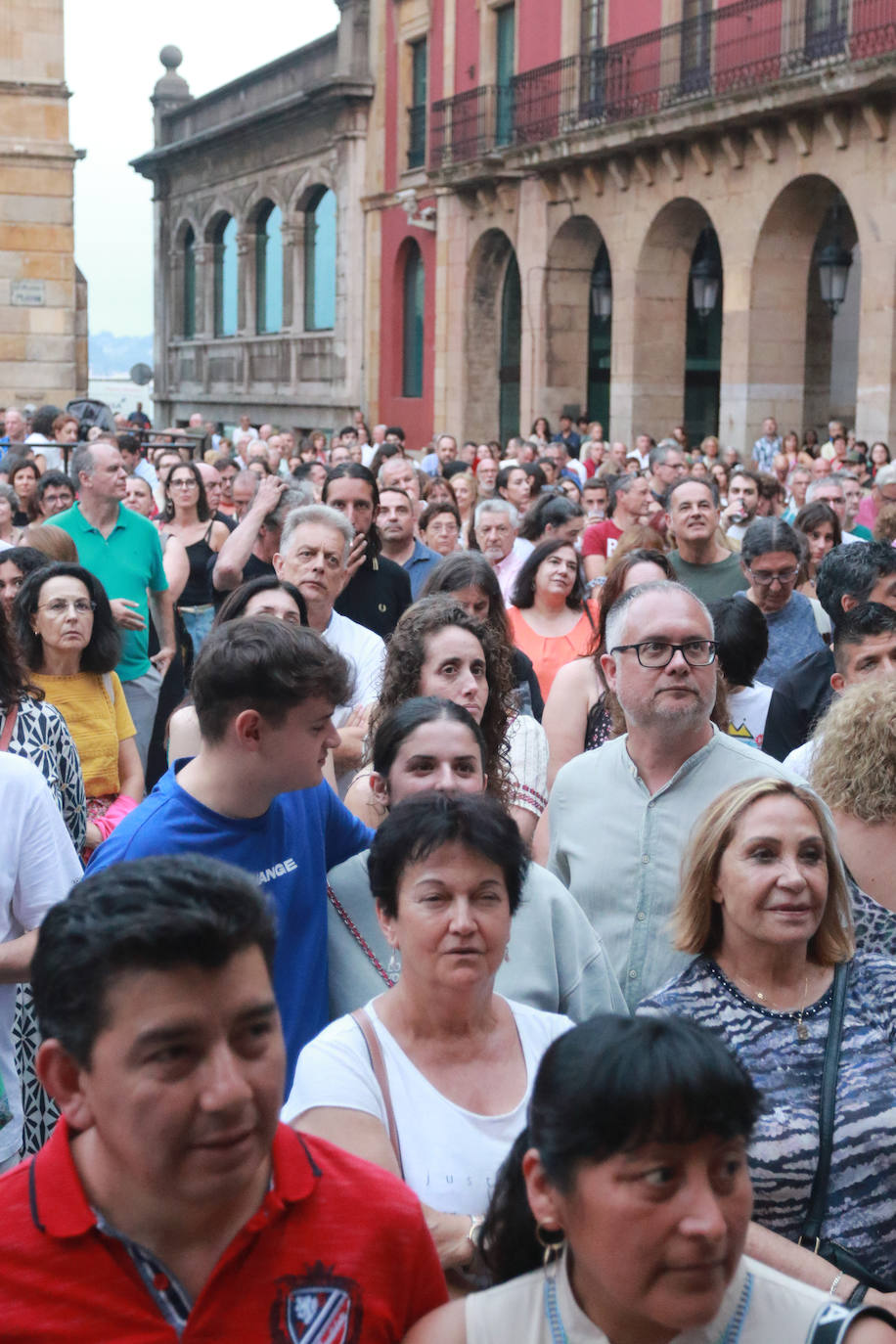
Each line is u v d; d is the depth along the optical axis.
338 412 44.78
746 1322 2.59
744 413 28.39
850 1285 3.56
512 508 11.12
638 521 12.45
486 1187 3.47
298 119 45.88
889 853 4.59
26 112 31.70
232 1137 2.37
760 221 27.78
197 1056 2.36
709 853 4.08
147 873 2.48
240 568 8.64
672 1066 2.42
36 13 31.53
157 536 10.19
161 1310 2.54
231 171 51.66
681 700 4.86
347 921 4.52
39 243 32.06
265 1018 2.42
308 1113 3.52
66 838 4.70
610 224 32.19
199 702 4.17
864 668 6.20
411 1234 2.73
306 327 47.28
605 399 35.94
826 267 27.16
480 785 4.37
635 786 5.02
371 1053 3.59
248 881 2.50
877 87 24.12
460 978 3.49
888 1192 3.75
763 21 27.45
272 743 4.11
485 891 3.51
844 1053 3.90
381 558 9.11
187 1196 2.39
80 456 9.80
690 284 33.66
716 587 9.51
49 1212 2.54
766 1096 3.83
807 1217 3.75
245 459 28.75
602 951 4.43
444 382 39.22
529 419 35.28
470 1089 3.57
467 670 5.26
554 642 8.48
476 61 37.00
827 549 10.52
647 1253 2.41
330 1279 2.62
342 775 6.20
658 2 30.34
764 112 26.38
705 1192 2.43
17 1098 4.76
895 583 6.95
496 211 36.56
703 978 4.09
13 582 8.02
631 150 30.66
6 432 20.81
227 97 51.62
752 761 4.98
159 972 2.33
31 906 4.60
